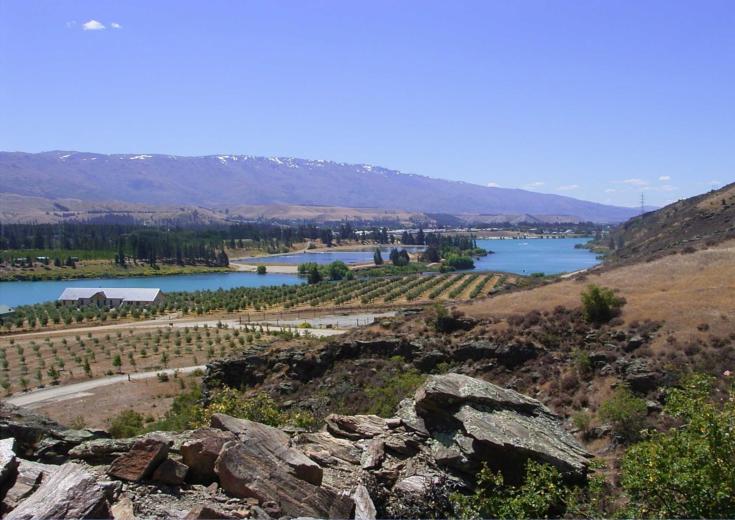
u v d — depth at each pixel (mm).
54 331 104688
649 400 37812
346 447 18359
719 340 42031
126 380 68875
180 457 15195
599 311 51906
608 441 32781
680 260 69000
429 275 175000
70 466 12086
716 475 13414
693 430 14773
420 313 62250
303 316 110312
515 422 17781
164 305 126500
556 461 16312
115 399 60969
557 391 42938
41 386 66750
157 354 82688
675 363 40500
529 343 49281
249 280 194500
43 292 168875
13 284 184625
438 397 18609
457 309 60438
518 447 16453
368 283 155875
